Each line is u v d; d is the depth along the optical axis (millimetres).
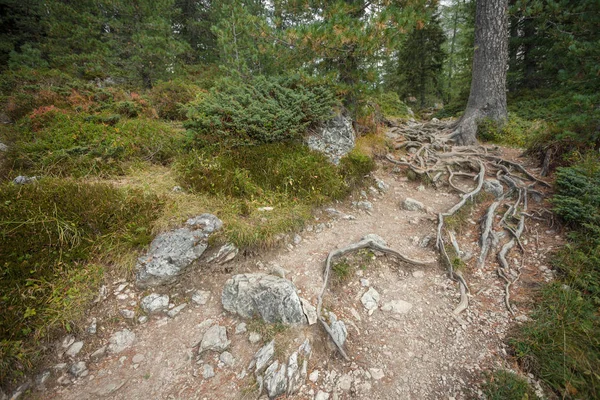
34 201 3893
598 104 6164
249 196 5293
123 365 2932
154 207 4379
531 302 3855
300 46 6504
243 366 2992
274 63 8055
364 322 3766
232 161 5789
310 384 2955
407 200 6406
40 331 2879
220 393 2762
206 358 3055
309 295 3812
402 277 4508
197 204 4688
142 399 2672
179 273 3738
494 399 2824
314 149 6730
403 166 8039
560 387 2869
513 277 4371
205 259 3973
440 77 23359
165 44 11070
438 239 5062
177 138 6637
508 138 9555
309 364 3104
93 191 4359
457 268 4594
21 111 7270
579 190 5055
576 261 4164
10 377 2602
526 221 5480
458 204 6098
